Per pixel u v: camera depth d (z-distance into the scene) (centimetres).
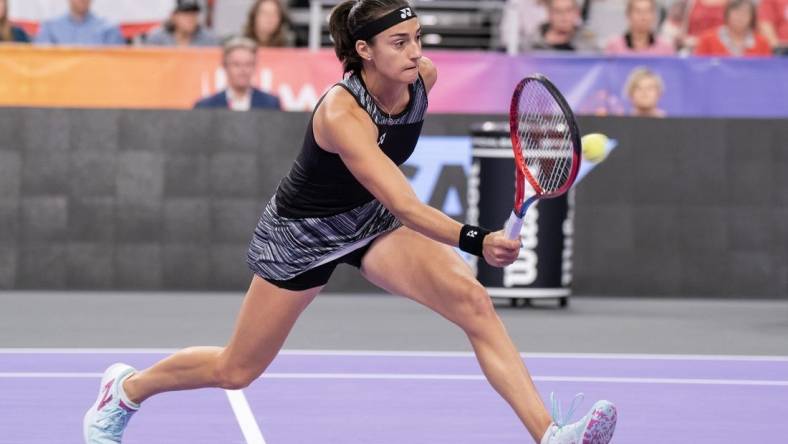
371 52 1026
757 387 1691
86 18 3166
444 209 2831
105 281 2842
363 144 1022
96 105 2825
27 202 2820
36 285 2825
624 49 3189
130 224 2836
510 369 1035
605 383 1714
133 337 2139
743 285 2889
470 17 3572
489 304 1055
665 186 2872
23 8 3212
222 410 1474
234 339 1145
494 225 2580
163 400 1534
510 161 2577
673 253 2883
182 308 2553
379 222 1109
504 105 2836
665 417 1462
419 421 1419
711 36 3195
